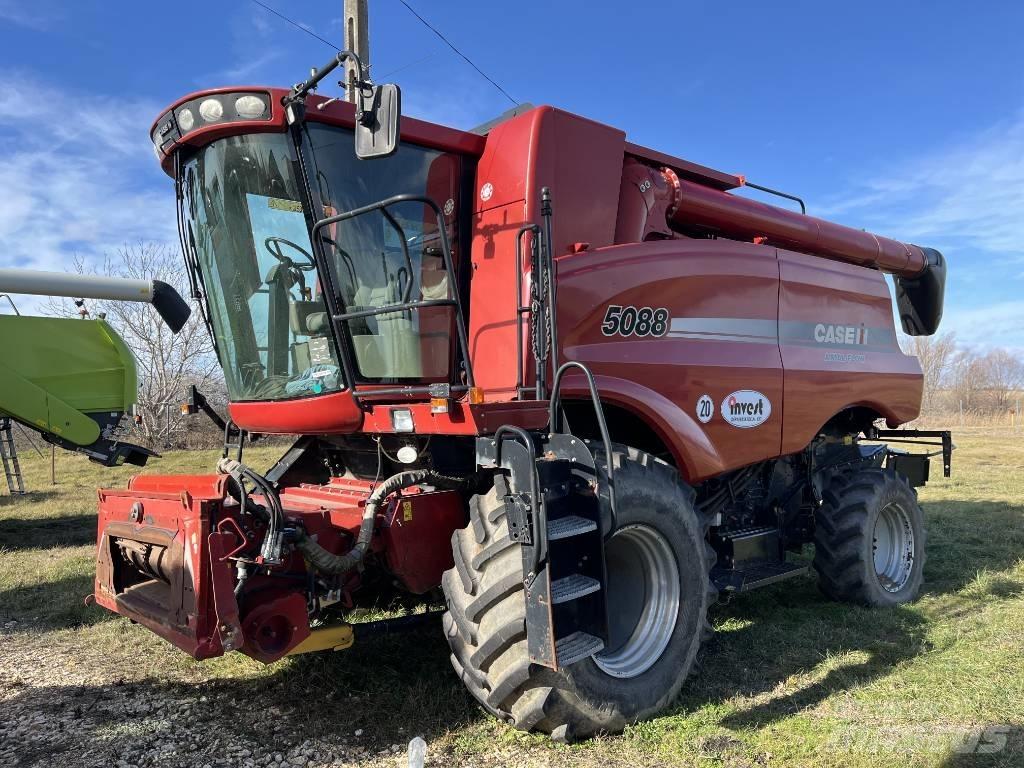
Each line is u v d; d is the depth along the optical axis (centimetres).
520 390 347
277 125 344
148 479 367
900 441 662
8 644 458
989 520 845
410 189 384
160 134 383
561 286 379
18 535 873
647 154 475
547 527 298
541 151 384
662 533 358
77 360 829
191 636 303
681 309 439
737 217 524
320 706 356
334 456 475
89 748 317
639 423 438
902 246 689
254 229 373
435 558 368
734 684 381
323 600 342
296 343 381
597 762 299
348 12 781
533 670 298
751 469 506
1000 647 422
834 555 527
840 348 557
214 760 305
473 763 300
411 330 383
